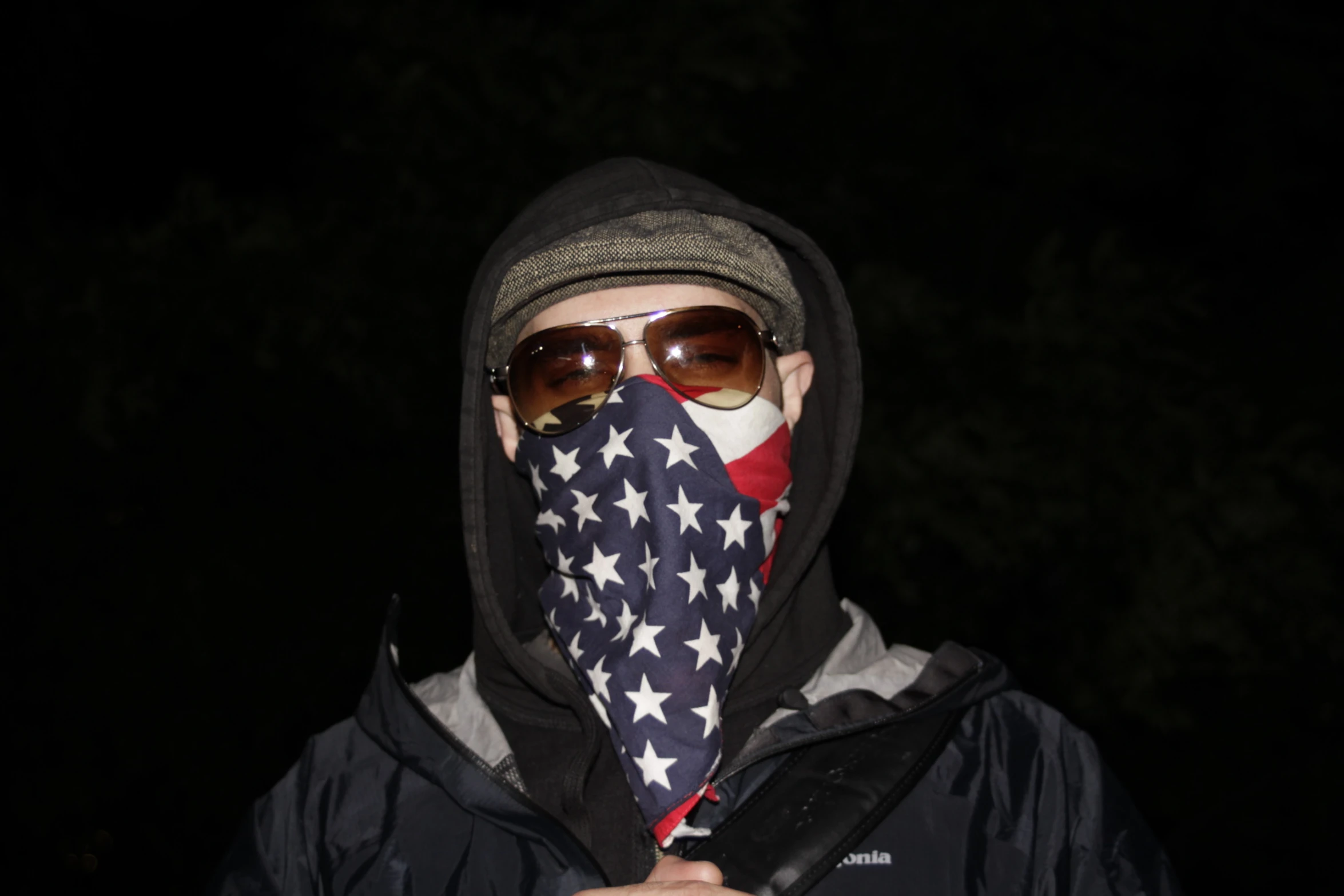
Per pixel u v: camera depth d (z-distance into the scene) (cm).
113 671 500
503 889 148
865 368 511
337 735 170
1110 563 502
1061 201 585
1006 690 163
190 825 484
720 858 146
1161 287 533
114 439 483
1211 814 504
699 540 157
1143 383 514
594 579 158
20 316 475
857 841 146
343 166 541
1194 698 526
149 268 485
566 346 162
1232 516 486
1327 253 623
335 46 550
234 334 486
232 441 512
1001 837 149
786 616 169
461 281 513
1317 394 559
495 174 526
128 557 511
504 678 168
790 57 523
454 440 515
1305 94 591
